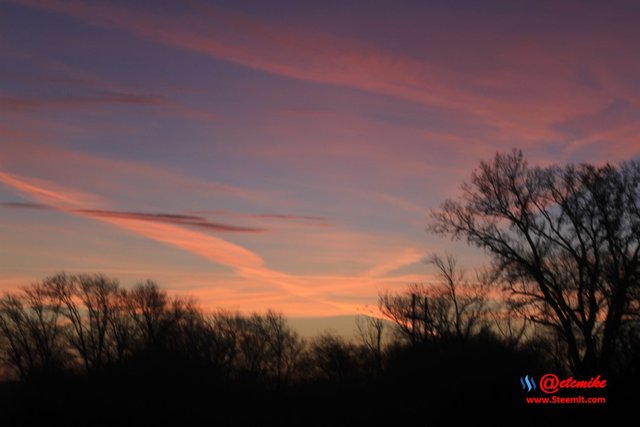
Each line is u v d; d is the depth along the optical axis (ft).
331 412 175.01
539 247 163.84
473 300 203.00
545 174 164.86
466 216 169.07
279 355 255.70
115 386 179.83
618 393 146.72
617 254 158.51
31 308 242.78
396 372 190.29
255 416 172.14
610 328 155.02
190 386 181.78
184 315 239.09
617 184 161.79
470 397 153.48
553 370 169.07
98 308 241.35
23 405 176.55
